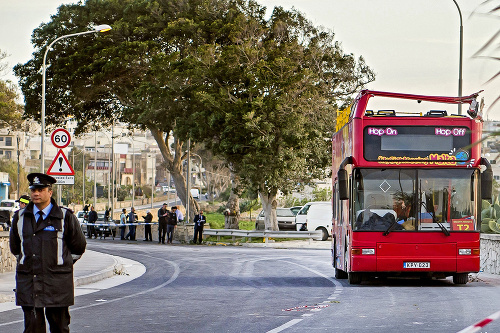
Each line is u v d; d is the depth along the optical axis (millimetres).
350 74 46375
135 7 50562
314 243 42875
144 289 16844
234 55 42625
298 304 13266
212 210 110625
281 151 42344
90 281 18844
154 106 47062
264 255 32250
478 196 16578
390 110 17156
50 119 56750
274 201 46125
